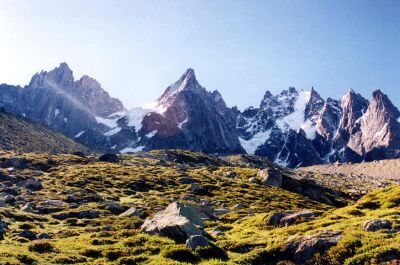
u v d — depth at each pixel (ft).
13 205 244.42
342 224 138.62
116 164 597.93
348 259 104.27
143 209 271.49
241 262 115.65
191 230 147.64
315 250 113.29
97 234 163.53
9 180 363.97
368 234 118.52
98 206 265.13
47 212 237.25
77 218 226.17
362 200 197.57
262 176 538.06
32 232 161.38
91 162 590.55
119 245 139.74
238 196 392.88
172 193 386.11
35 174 419.54
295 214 176.35
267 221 176.96
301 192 491.72
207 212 235.20
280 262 113.09
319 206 390.01
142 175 477.36
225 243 134.72
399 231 119.85
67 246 138.72
